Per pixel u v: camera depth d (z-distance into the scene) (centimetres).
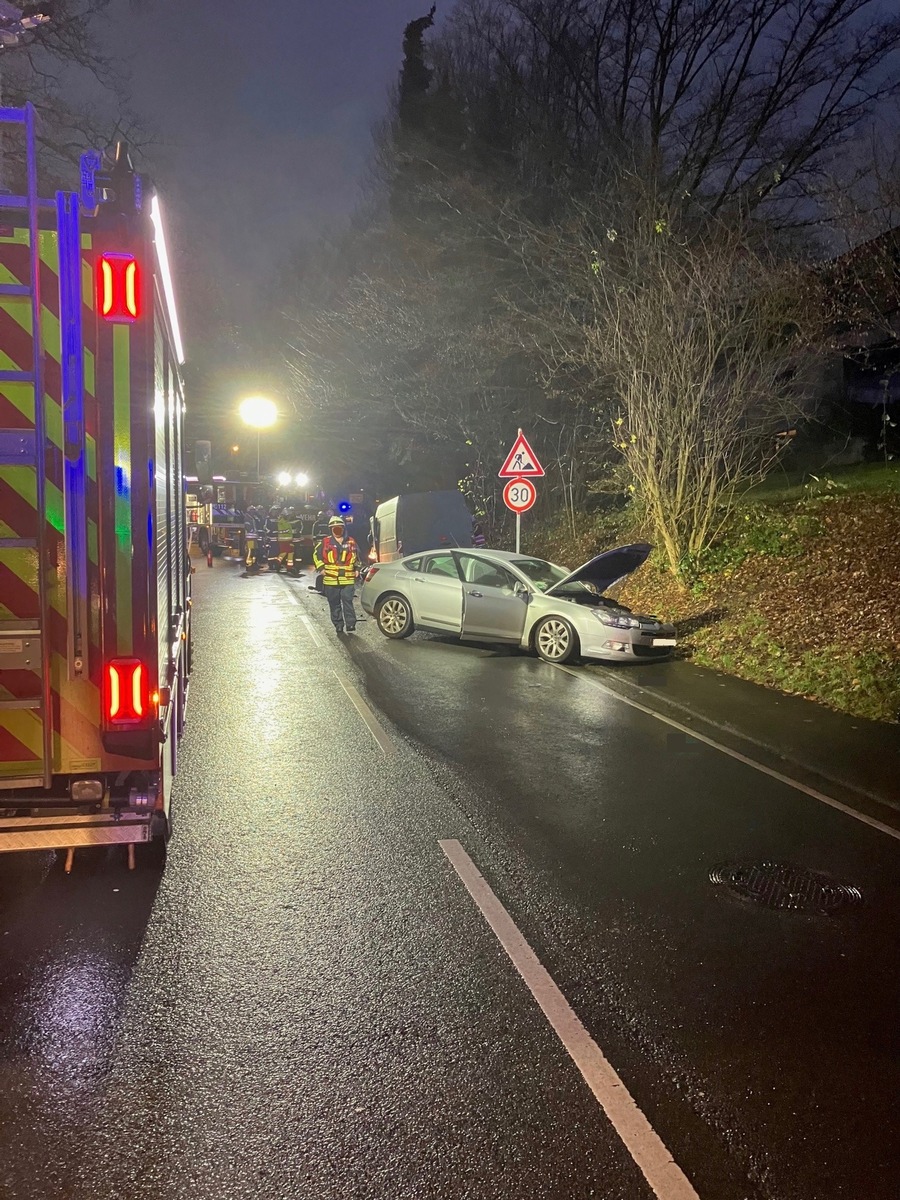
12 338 409
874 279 1557
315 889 502
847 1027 379
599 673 1161
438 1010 384
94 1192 281
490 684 1084
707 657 1234
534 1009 387
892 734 849
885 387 1830
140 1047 355
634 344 1549
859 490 1672
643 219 1712
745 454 1803
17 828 443
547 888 510
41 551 417
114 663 433
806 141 2081
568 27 2270
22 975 407
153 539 434
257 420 2431
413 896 496
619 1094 331
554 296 2148
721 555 1591
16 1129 309
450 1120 315
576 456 2320
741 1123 317
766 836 598
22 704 428
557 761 765
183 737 823
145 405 423
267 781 695
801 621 1238
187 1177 287
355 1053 353
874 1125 318
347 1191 282
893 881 530
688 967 427
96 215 409
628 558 1235
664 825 616
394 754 775
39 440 411
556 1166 294
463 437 2605
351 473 3700
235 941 441
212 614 1730
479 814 629
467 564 1371
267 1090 329
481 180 2344
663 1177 290
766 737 838
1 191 498
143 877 514
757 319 1489
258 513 3434
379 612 1427
